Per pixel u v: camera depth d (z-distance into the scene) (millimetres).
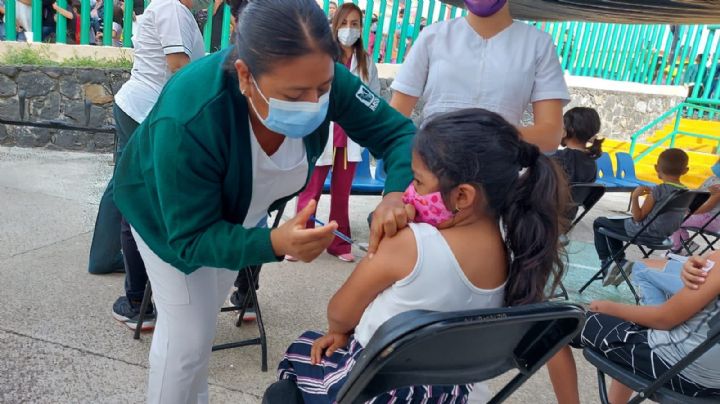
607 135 11047
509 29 2588
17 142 6941
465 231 1353
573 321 1251
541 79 2605
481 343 1237
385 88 8562
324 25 1290
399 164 1689
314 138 1742
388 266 1331
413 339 1071
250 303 3215
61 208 4766
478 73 2578
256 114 1426
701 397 1942
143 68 3287
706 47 11312
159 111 1439
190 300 1735
